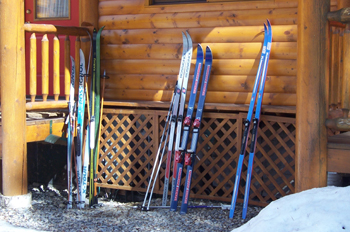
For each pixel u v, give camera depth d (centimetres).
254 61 458
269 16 450
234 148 479
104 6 514
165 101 495
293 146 431
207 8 471
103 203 478
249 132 442
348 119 311
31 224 385
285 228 264
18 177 436
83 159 497
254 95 418
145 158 515
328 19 318
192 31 478
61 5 605
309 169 325
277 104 451
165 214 425
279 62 448
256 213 427
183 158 439
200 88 472
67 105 482
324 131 323
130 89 513
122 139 493
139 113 480
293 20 443
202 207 436
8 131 429
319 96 321
